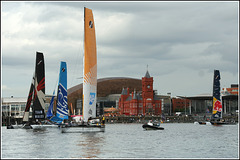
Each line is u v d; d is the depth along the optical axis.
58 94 126.00
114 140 82.12
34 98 130.12
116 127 165.00
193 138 90.50
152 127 130.62
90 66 91.50
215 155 59.19
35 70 130.75
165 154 59.91
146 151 63.28
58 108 126.19
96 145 71.25
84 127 93.44
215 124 168.00
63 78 126.44
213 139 87.69
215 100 167.75
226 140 84.81
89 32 91.38
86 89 91.50
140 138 89.62
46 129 122.44
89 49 91.31
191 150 65.19
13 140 81.81
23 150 64.44
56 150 64.00
